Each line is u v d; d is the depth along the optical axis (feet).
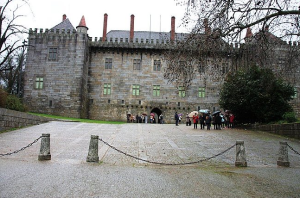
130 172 30.76
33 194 21.36
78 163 34.76
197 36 39.32
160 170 32.55
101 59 146.10
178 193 23.07
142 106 142.72
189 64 41.88
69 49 134.72
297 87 125.39
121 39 144.97
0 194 20.97
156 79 145.07
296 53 44.32
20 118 70.90
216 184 26.48
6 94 73.20
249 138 63.82
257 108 82.99
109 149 46.70
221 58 42.70
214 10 38.22
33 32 136.46
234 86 87.10
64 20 152.56
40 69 134.21
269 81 68.39
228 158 41.78
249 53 42.83
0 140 51.26
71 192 22.29
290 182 27.89
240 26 39.06
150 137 62.95
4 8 91.09
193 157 42.04
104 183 25.44
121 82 144.46
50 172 28.94
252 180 28.45
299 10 36.04
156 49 145.07
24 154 39.96
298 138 61.67
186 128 87.20
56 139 55.52
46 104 131.64
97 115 141.59
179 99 143.84
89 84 143.95
